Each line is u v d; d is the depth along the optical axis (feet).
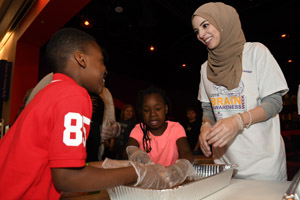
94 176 1.61
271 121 3.17
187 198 1.75
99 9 16.14
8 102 15.84
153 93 3.60
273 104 2.89
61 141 1.54
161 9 16.49
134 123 9.15
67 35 2.01
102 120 4.85
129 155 3.10
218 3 3.24
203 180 1.91
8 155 1.69
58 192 1.79
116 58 25.22
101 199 2.06
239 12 15.52
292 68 27.09
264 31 18.24
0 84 15.81
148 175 1.86
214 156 3.66
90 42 2.10
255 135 3.06
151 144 3.74
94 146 4.46
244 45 3.30
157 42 21.53
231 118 2.61
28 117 1.68
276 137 3.13
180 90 36.65
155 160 3.72
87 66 2.02
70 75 1.99
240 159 3.13
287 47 21.71
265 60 3.02
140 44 22.41
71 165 1.52
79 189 1.57
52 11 12.41
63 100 1.65
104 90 5.17
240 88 3.17
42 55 20.31
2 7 14.47
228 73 3.18
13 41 16.99
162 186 1.93
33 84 16.25
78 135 1.59
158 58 26.04
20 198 1.63
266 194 1.97
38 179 1.68
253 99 3.11
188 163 2.36
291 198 1.11
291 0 14.58
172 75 31.58
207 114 3.80
